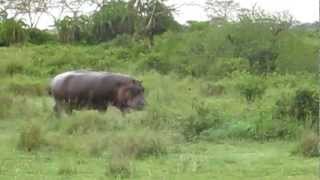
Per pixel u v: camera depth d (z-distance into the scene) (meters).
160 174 13.26
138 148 15.56
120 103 22.03
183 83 33.44
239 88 28.84
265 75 34.91
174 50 45.38
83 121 19.41
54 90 22.84
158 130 18.39
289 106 19.39
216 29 43.38
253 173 13.56
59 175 13.12
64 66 43.31
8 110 22.73
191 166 14.17
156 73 39.19
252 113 20.50
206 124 18.88
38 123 19.11
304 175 13.27
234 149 16.70
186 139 18.02
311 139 15.90
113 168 13.31
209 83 32.72
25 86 31.70
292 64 38.09
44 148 16.08
